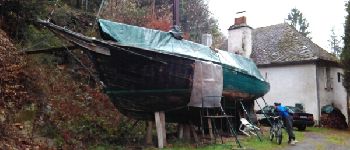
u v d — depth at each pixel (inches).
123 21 786.2
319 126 970.7
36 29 538.0
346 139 691.4
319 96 992.9
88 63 620.7
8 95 386.9
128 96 491.5
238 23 1075.9
